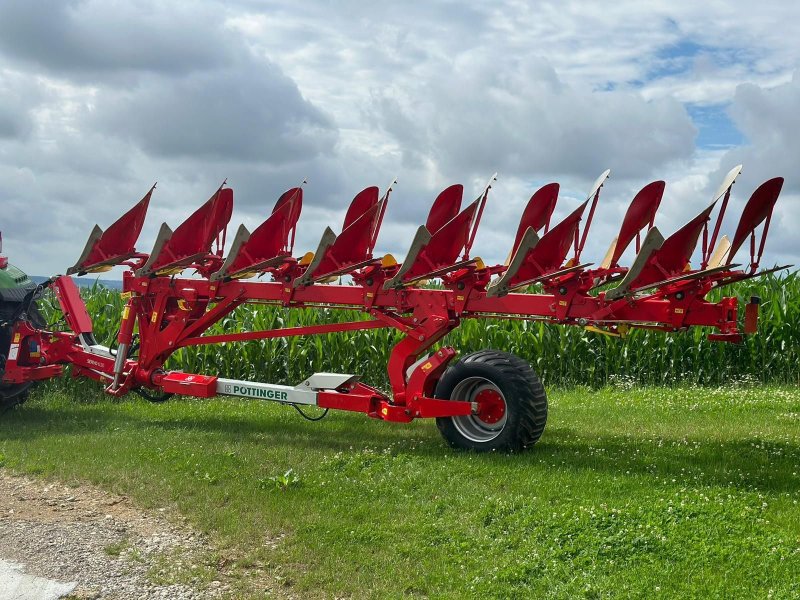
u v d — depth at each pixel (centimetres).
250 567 540
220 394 926
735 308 694
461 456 777
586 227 736
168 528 609
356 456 777
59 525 611
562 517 589
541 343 1388
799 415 1041
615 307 727
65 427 951
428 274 777
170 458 788
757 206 679
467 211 771
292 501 654
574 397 1227
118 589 501
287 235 877
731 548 530
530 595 488
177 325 934
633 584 490
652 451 808
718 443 857
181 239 902
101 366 991
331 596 497
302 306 893
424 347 821
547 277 732
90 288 1647
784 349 1398
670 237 679
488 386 809
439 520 607
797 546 534
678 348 1391
